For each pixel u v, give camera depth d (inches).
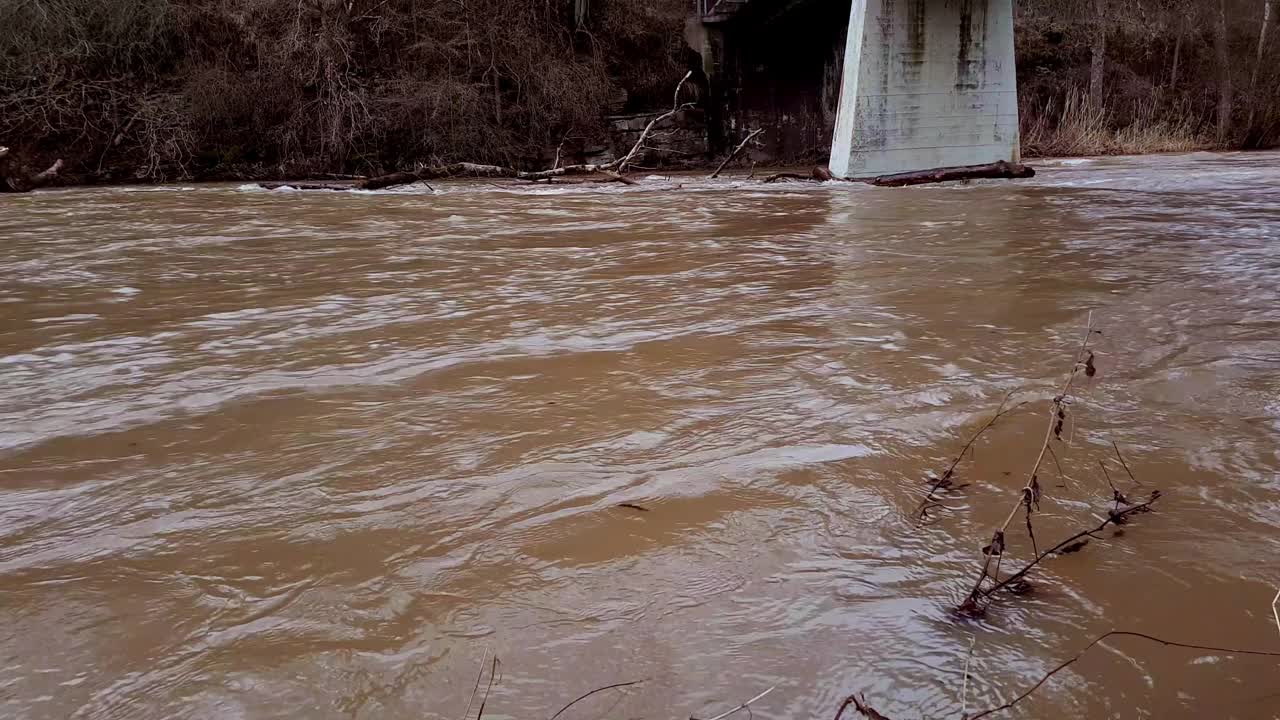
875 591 85.2
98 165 1015.6
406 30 1124.5
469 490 112.7
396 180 768.9
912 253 328.5
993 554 85.0
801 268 295.9
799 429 132.7
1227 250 321.7
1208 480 110.6
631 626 79.9
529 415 143.1
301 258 343.9
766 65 1312.7
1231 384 151.1
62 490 116.0
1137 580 86.4
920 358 173.0
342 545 98.1
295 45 1054.4
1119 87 1542.8
